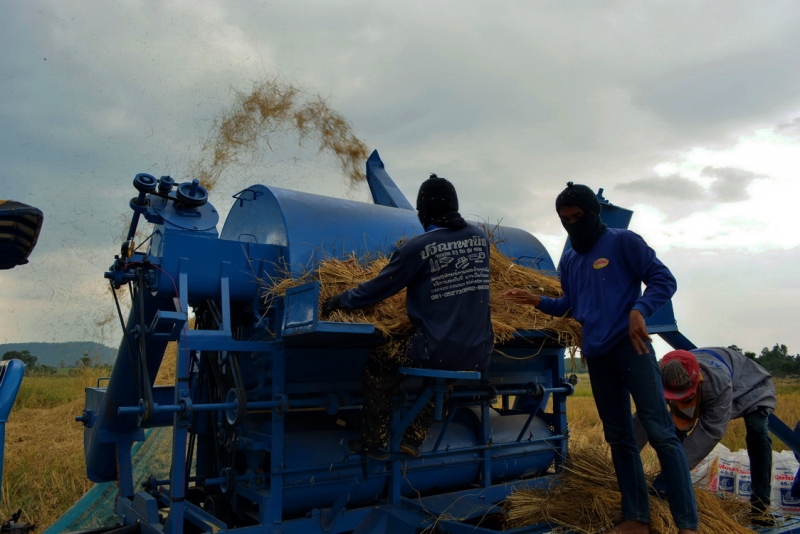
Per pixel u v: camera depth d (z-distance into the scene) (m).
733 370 4.34
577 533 3.34
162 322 2.92
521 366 4.59
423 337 3.03
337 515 3.32
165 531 2.96
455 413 4.29
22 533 2.78
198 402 3.89
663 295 3.04
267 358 3.47
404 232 4.07
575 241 3.42
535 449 4.48
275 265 3.50
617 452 3.39
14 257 2.65
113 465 4.49
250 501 3.64
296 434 3.43
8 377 2.67
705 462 5.20
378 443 3.27
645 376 3.11
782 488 4.85
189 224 3.41
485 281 3.22
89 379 14.22
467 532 3.25
